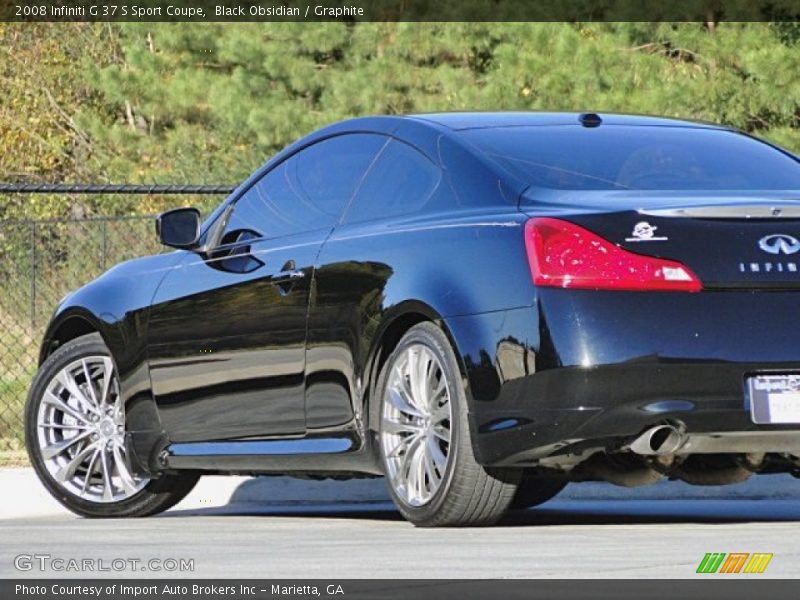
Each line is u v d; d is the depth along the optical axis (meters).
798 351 14.27
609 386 14.03
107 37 75.62
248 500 21.34
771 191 15.49
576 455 14.37
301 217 17.39
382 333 15.58
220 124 62.69
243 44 61.62
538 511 19.48
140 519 18.25
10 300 34.88
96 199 59.16
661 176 15.91
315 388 16.50
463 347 14.66
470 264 14.83
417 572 11.07
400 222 15.94
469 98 56.91
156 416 18.67
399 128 16.78
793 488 20.91
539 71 55.66
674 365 14.07
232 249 17.98
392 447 15.70
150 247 35.97
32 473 21.92
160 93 62.66
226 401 17.72
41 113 74.38
